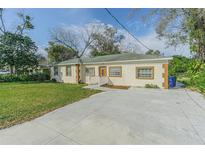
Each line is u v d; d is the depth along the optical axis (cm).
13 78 2217
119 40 3538
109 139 340
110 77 1559
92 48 3500
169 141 327
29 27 2564
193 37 1308
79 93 961
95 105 646
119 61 1467
